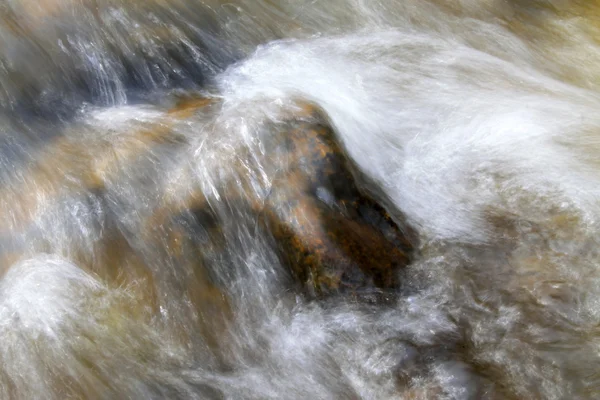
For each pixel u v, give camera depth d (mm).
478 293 3445
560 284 3459
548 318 3320
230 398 3260
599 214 3852
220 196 3727
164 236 3805
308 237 3424
